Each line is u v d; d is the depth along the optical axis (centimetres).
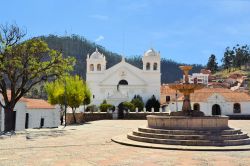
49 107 5331
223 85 11100
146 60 7225
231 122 4325
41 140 1983
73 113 4459
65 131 2709
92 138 2098
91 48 15850
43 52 2980
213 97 6125
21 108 4381
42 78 3047
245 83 11300
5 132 2630
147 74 7175
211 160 1280
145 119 5138
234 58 17075
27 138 2105
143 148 1606
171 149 1561
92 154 1420
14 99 2894
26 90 2953
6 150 1538
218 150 1532
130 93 7150
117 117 5228
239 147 1587
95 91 7162
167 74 19400
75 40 15312
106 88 7162
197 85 2088
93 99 7138
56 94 4328
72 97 4325
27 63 2897
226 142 1655
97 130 2806
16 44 2858
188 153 1451
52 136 2250
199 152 1484
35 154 1417
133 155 1391
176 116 1914
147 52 7281
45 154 1419
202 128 1786
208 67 18100
